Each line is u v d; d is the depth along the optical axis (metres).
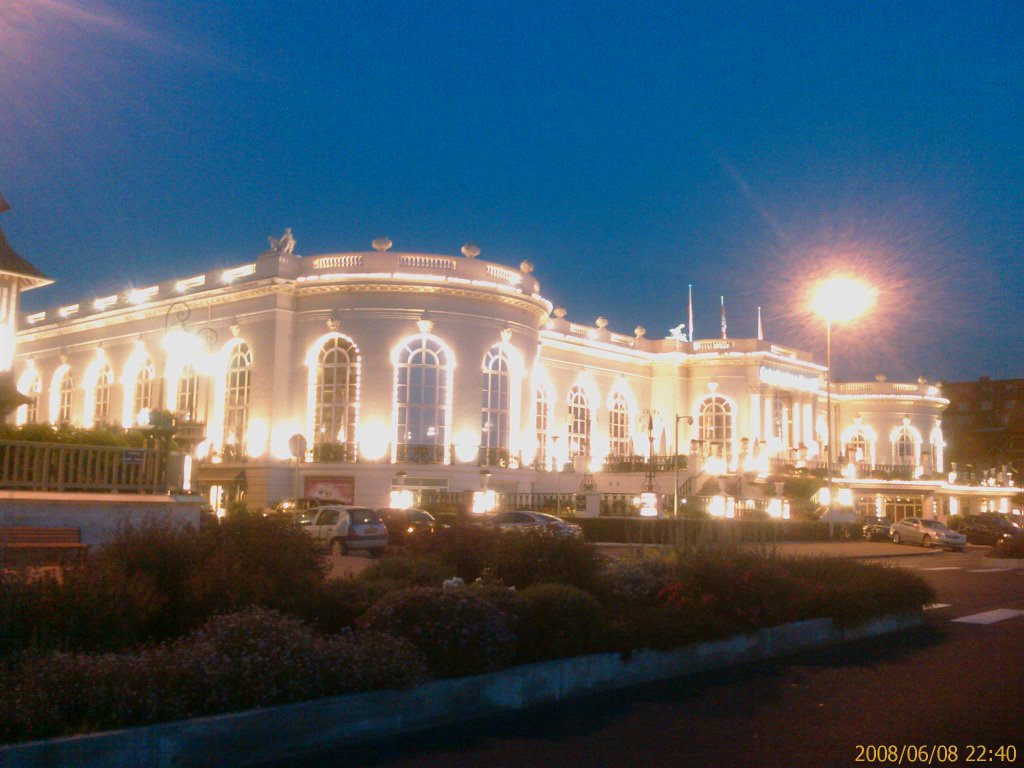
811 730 8.90
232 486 42.31
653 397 60.72
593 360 57.09
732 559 14.07
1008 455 102.44
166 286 47.81
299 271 43.28
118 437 17.27
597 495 41.00
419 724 8.72
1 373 22.23
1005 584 24.53
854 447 69.38
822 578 15.62
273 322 42.47
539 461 50.91
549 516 32.16
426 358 42.41
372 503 40.81
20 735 6.68
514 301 44.31
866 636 14.52
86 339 52.31
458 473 41.84
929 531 45.28
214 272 45.75
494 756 7.90
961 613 17.84
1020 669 11.98
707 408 59.78
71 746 6.59
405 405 41.88
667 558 14.78
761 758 7.97
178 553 10.63
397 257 42.50
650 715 9.43
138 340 48.94
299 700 8.03
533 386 46.47
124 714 7.08
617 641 10.73
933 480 67.06
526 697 9.70
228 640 8.24
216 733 7.34
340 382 42.25
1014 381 108.25
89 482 15.81
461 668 9.22
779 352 61.88
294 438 40.69
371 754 7.88
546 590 10.83
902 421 74.56
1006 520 54.41
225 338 44.56
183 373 46.44
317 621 10.10
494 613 9.71
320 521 28.78
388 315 42.06
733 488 49.91
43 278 22.77
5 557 9.59
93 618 8.57
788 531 43.62
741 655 12.30
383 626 9.48
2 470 14.85
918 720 9.30
